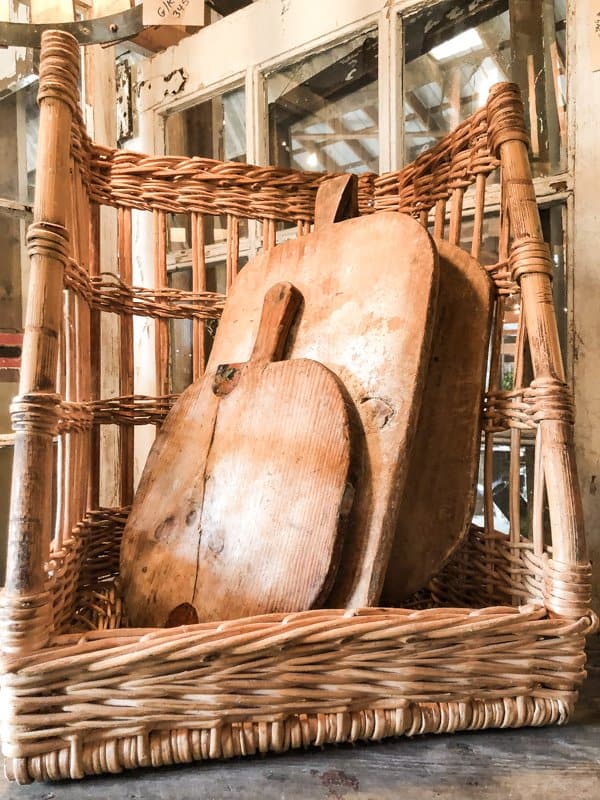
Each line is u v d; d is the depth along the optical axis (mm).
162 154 1211
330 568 520
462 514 630
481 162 708
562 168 824
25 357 488
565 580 512
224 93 1152
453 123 934
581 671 508
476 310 678
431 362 684
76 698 436
